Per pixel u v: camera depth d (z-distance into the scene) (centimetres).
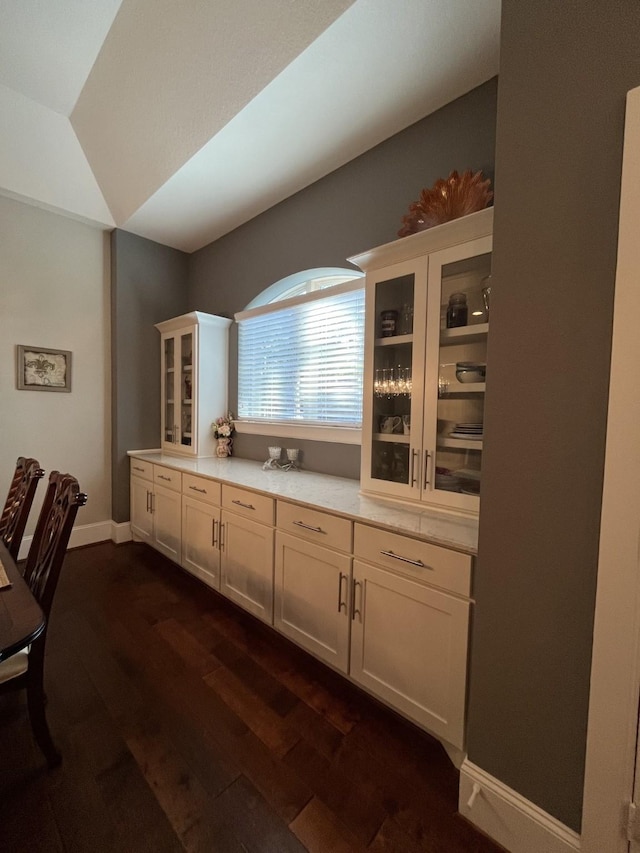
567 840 97
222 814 113
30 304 288
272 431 279
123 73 203
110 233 325
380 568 145
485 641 112
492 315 108
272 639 202
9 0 174
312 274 259
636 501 85
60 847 103
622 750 88
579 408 94
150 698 158
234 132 201
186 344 323
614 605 88
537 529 101
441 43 151
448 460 157
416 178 195
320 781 124
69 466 313
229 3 153
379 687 146
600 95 87
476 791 111
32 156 255
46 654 184
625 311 84
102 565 288
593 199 90
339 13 141
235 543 216
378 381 181
